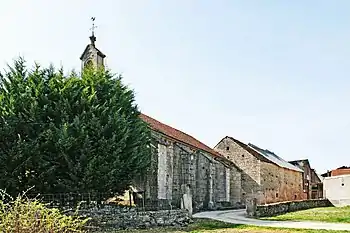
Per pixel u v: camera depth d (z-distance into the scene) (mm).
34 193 23281
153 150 34688
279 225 25234
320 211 36906
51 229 10594
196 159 45406
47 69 26250
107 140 24641
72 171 23484
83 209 21984
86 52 36594
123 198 33156
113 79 29016
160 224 24812
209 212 40781
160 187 35375
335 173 74062
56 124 24297
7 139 23000
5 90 24734
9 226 10047
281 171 62031
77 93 25641
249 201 33875
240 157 56188
